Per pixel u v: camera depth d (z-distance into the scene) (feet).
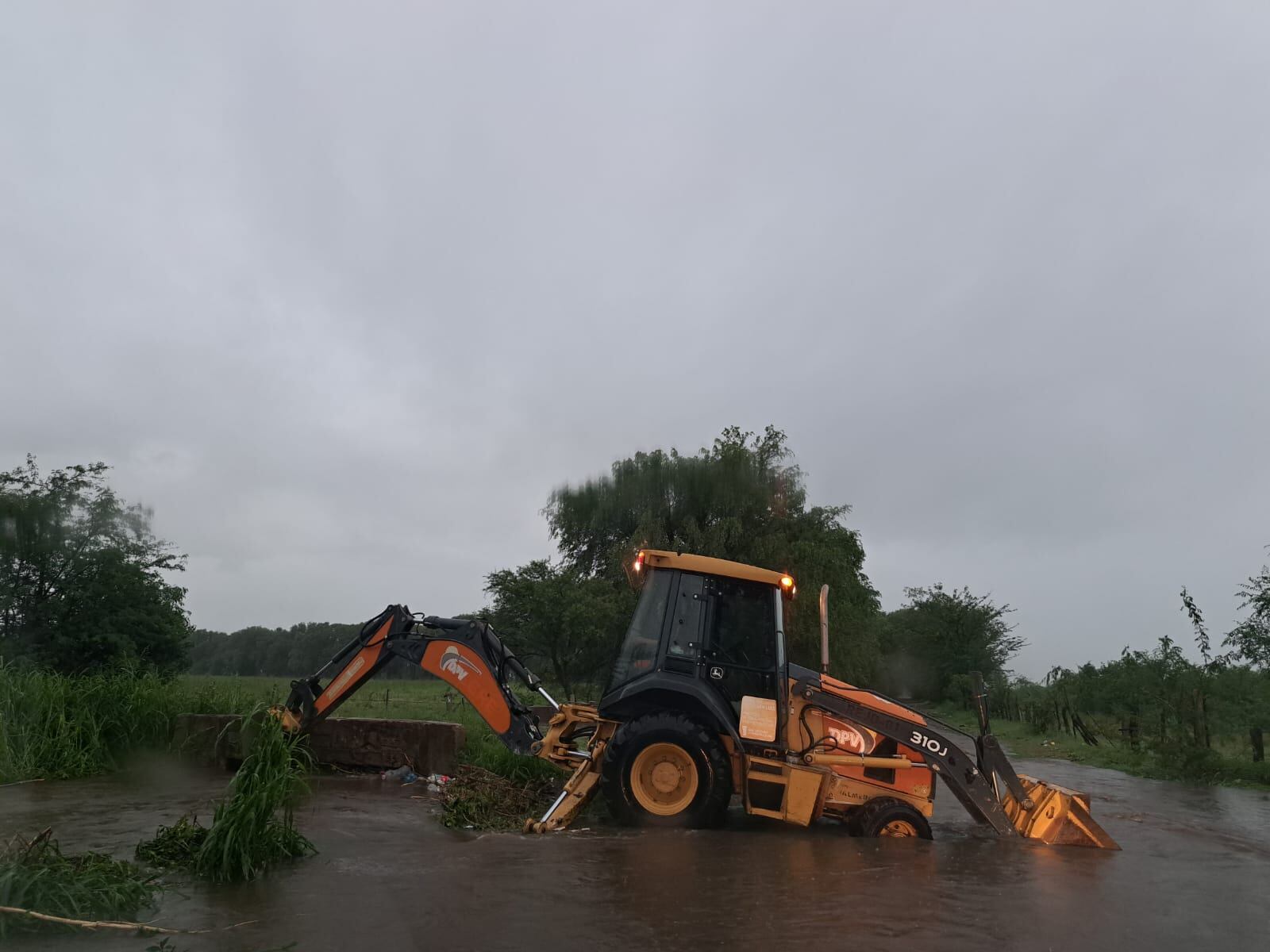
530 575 82.38
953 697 145.69
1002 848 23.71
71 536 68.18
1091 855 23.13
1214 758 45.03
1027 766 51.39
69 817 24.79
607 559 96.58
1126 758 53.78
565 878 18.04
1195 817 31.60
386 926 14.57
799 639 90.63
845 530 103.04
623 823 26.08
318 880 17.65
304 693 32.81
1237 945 14.90
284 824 20.06
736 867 19.60
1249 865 22.20
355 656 32.71
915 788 26.86
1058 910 16.69
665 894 16.93
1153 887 19.10
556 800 28.07
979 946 14.23
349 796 29.91
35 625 65.87
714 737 27.27
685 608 29.04
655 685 27.71
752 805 26.21
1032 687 120.78
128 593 69.10
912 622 161.38
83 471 70.13
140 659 63.31
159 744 36.73
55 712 34.73
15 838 21.49
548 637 79.92
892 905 16.53
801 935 14.49
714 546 92.07
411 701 79.25
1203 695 48.42
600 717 28.68
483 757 35.22
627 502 97.30
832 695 27.63
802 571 91.50
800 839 24.23
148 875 17.34
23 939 13.65
